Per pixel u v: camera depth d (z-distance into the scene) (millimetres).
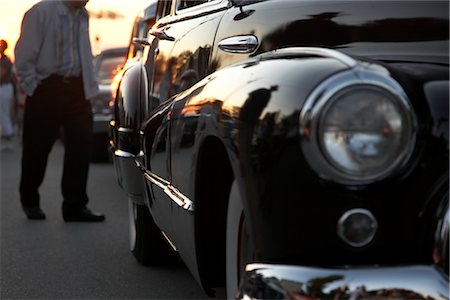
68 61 8055
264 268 2854
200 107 3615
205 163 3654
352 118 2719
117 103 5887
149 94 5383
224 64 3975
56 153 16641
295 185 2801
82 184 8289
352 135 2719
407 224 2793
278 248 2887
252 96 3033
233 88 3262
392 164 2734
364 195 2764
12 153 17359
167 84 4855
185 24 4816
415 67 3080
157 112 4727
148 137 4898
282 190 2826
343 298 2738
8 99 18234
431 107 2797
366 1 3785
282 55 3338
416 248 2814
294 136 2783
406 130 2732
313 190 2783
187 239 3904
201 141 3547
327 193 2773
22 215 8766
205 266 3836
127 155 5566
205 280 3885
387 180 2744
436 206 2781
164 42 5141
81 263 6391
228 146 3121
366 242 2807
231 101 3186
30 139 8320
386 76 2764
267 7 3908
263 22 3848
